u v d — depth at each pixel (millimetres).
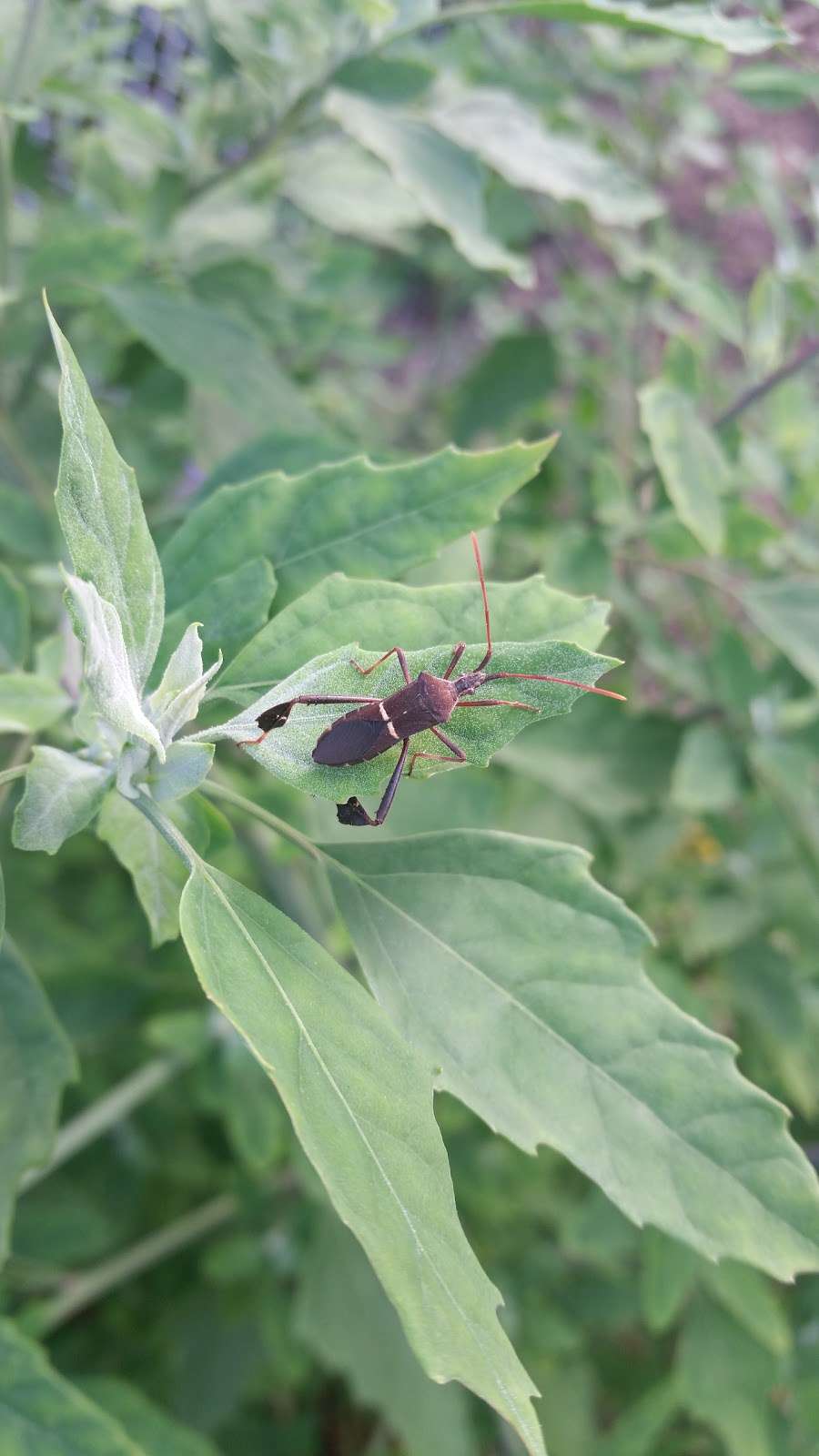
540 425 386
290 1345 375
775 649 331
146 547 155
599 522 320
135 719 147
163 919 173
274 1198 375
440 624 164
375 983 164
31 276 247
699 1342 317
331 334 366
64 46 260
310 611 165
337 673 156
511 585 167
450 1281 130
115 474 151
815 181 310
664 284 344
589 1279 397
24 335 296
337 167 317
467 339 515
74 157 323
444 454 180
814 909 335
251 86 286
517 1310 383
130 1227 410
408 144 249
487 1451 398
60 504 144
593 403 381
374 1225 129
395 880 168
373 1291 354
